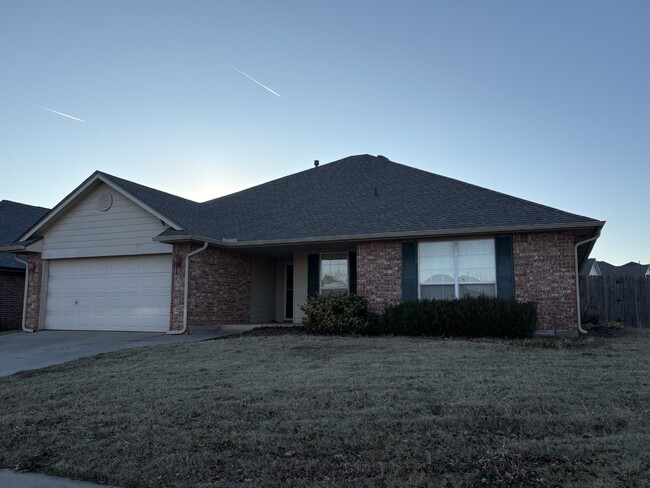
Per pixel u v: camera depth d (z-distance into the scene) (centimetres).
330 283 1762
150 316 1630
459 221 1465
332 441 543
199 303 1584
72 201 1733
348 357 996
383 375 816
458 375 805
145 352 1159
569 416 591
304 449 530
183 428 609
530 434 547
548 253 1372
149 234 1641
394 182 1864
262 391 742
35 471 528
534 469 459
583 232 1404
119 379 877
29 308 1791
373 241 1535
